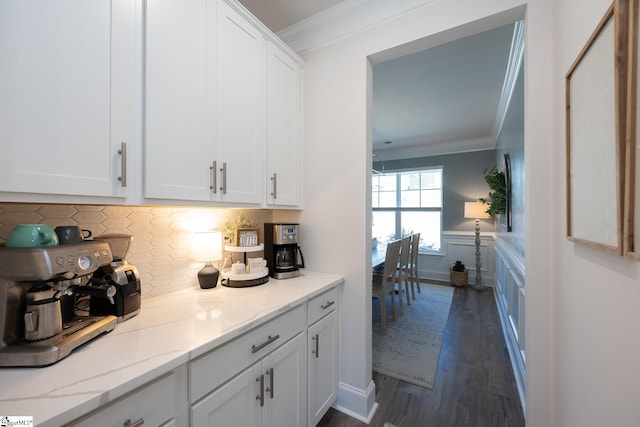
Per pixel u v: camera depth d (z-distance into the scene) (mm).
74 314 951
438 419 1647
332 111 1824
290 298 1318
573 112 958
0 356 703
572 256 1001
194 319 1055
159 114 1035
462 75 2611
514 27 1932
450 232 5098
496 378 2049
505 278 2973
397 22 1609
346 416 1686
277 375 1212
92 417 624
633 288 616
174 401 805
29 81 730
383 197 5910
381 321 2951
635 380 604
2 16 689
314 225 1894
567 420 1043
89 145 851
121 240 1099
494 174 3764
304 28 1884
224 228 1706
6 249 725
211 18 1249
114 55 913
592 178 804
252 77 1480
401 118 3748
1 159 686
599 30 738
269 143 1610
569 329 1028
